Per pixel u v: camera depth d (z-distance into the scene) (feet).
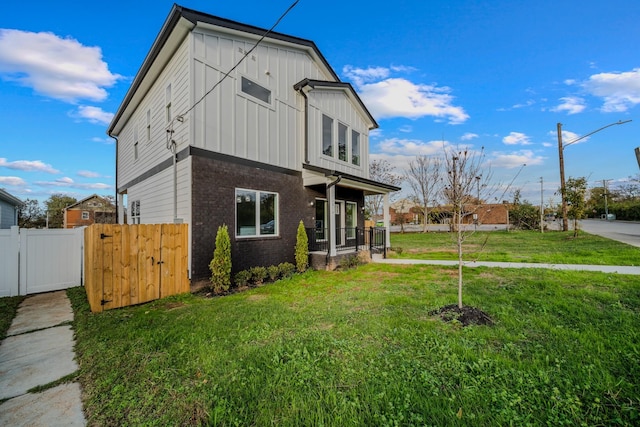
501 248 41.78
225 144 23.57
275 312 15.11
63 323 15.31
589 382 7.78
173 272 20.30
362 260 31.86
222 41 23.84
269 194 27.53
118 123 39.70
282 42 28.91
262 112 26.99
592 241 44.62
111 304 17.37
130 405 7.79
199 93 21.90
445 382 8.09
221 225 22.88
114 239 17.70
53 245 22.80
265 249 26.43
